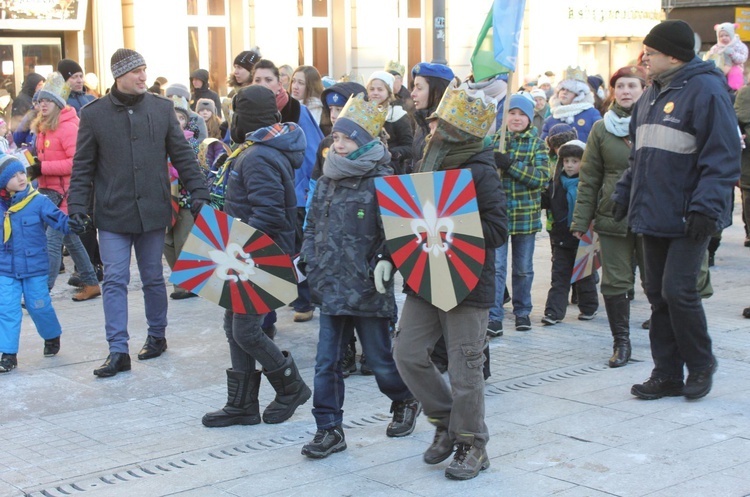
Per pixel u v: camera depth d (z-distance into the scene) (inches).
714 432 190.4
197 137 359.6
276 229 201.8
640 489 161.0
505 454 181.0
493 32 202.4
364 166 177.6
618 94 245.3
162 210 257.6
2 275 255.4
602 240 248.7
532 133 278.2
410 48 752.3
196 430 204.8
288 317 311.6
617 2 903.7
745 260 403.9
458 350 167.2
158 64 606.2
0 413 220.5
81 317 315.9
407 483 168.6
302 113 282.5
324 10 700.7
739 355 252.2
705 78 202.1
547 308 299.9
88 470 181.3
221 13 652.1
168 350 274.4
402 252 167.0
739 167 202.1
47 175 332.8
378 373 187.2
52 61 584.4
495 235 164.7
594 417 202.7
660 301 214.2
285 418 208.7
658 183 205.6
